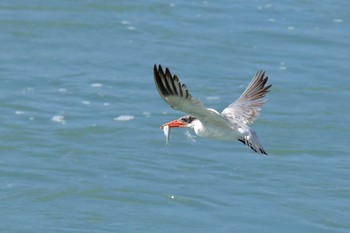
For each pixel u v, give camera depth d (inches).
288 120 1083.9
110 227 875.4
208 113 596.1
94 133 1038.4
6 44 1257.4
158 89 555.2
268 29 1336.1
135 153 1003.3
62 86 1140.5
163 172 967.0
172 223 879.7
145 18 1358.3
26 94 1115.9
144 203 913.5
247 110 641.6
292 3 1448.1
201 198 922.1
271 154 1013.8
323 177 970.7
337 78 1188.5
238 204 912.9
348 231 875.4
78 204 911.7
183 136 1042.7
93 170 967.6
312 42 1300.4
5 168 965.2
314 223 886.4
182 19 1360.7
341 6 1441.9
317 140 1043.3
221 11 1398.9
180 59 1222.9
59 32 1304.1
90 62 1208.8
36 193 925.8
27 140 1018.7
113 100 1111.0
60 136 1029.2
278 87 1156.5
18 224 876.0
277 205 914.7
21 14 1357.0
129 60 1217.4
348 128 1069.8
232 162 994.1
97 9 1381.6
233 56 1242.0
